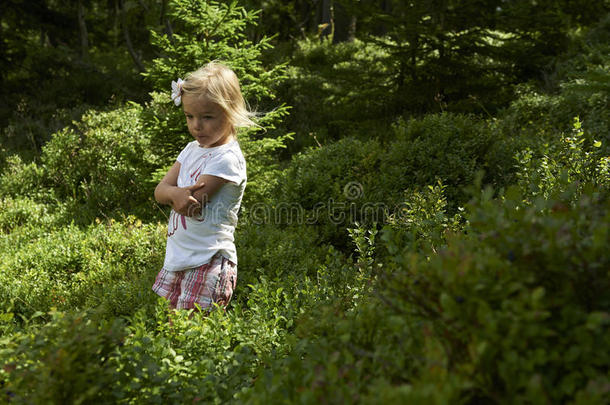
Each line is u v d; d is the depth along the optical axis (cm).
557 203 136
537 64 857
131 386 162
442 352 112
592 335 112
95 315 181
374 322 156
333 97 942
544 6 1018
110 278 375
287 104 980
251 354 238
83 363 150
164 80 519
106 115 834
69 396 142
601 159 290
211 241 255
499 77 854
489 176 475
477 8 802
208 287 254
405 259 153
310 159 536
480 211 135
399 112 882
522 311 108
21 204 616
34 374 148
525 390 114
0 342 171
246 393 160
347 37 1650
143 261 411
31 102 1135
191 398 179
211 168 250
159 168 565
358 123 878
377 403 108
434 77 850
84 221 591
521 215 133
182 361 205
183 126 519
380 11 812
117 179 652
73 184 679
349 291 283
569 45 1009
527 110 750
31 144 946
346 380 134
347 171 504
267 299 287
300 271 368
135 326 213
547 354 113
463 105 814
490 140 489
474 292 113
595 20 1161
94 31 1862
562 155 308
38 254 439
